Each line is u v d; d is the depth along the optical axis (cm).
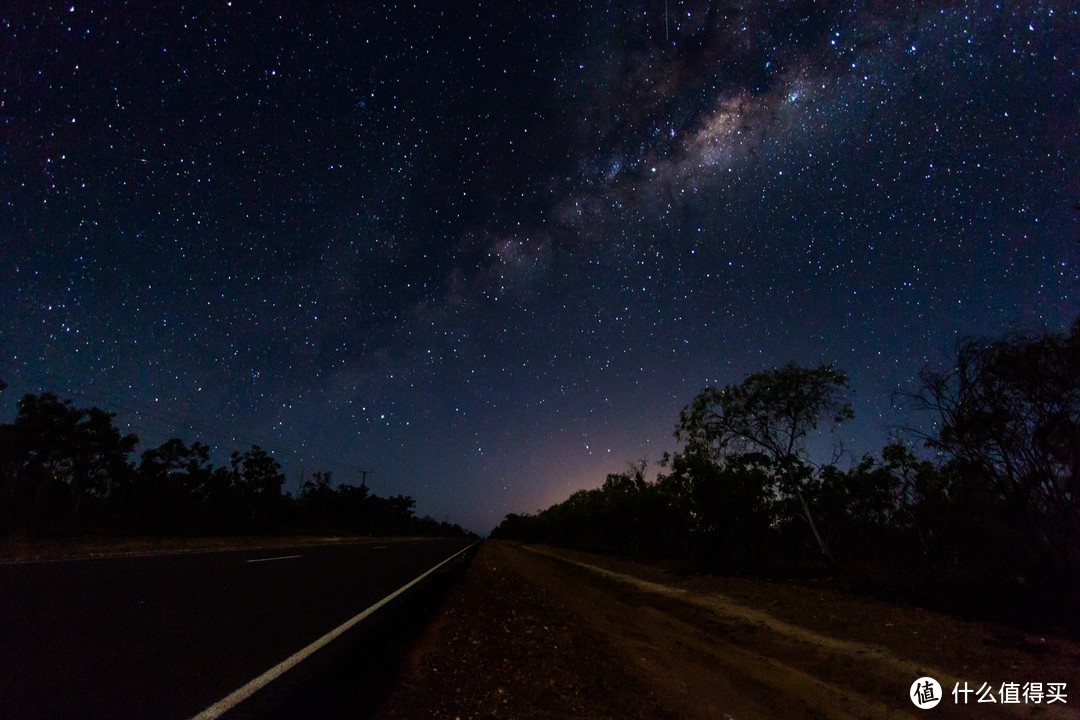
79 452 2916
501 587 1773
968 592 1230
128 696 489
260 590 1123
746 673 942
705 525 2622
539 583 2144
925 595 1315
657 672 887
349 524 7488
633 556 3450
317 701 516
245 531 4284
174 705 477
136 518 3134
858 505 2058
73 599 871
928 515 1501
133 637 675
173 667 576
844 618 1252
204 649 653
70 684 505
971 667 886
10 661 553
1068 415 1126
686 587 2042
